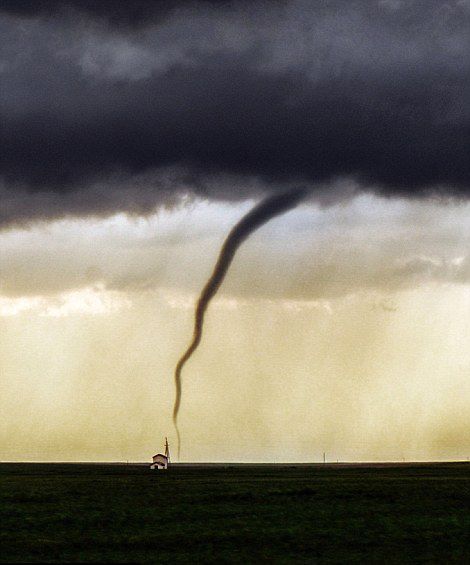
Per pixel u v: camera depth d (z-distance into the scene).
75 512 138.75
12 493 162.50
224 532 123.50
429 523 131.75
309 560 107.00
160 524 129.25
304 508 146.12
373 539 119.69
